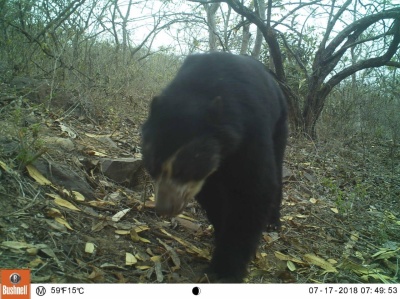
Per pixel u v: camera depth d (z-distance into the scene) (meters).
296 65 3.72
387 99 4.17
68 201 1.39
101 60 2.98
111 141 1.99
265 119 1.29
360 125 3.84
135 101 2.83
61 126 1.89
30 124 1.77
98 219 1.36
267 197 1.27
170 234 1.44
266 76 1.51
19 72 2.29
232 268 1.23
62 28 2.76
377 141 3.60
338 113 3.75
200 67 1.25
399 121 3.88
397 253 1.71
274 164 1.31
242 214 1.26
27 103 2.00
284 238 1.65
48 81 2.31
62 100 2.22
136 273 1.17
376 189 2.48
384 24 3.44
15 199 1.26
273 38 3.20
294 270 1.45
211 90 1.19
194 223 1.58
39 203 1.28
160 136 1.06
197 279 1.20
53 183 1.44
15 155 1.45
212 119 1.09
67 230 1.25
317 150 2.76
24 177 1.37
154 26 3.68
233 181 1.25
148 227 1.42
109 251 1.23
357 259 1.63
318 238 1.75
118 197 1.56
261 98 1.33
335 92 4.00
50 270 1.06
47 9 2.66
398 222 2.01
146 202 1.57
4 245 1.07
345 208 1.99
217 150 1.10
